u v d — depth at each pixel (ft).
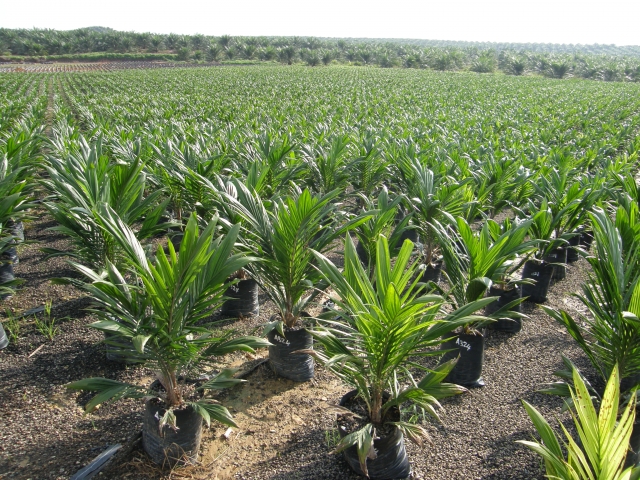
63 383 12.82
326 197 11.15
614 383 5.84
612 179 22.76
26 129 32.40
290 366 13.05
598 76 186.60
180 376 11.36
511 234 11.68
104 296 9.45
